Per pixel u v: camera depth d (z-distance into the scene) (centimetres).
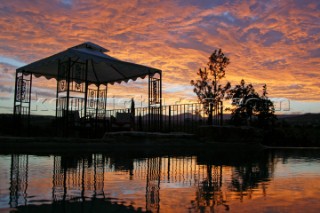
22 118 1038
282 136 1304
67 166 352
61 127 931
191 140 824
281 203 181
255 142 952
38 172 294
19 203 169
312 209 167
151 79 991
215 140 883
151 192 211
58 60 933
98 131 1019
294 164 444
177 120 1078
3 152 518
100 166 362
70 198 186
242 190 223
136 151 674
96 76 1280
